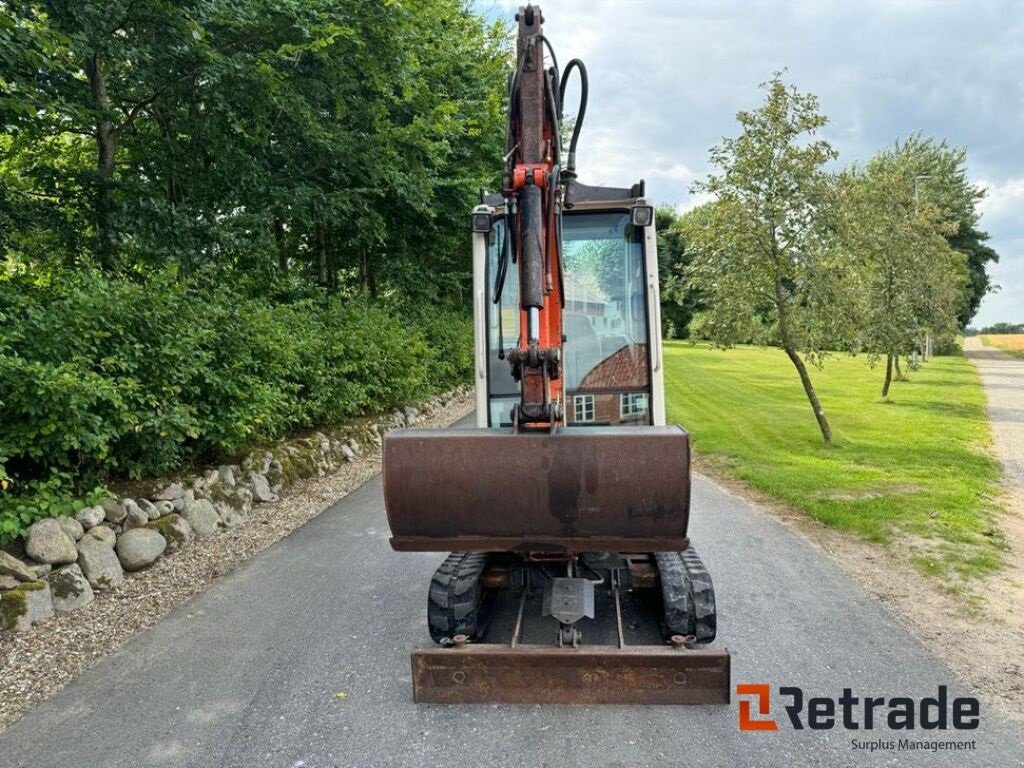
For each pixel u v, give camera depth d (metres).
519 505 3.33
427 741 3.45
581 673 3.53
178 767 3.27
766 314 12.00
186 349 6.83
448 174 18.62
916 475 9.58
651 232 5.12
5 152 10.27
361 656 4.38
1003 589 5.41
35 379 5.09
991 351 54.28
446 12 17.78
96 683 4.05
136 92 9.73
